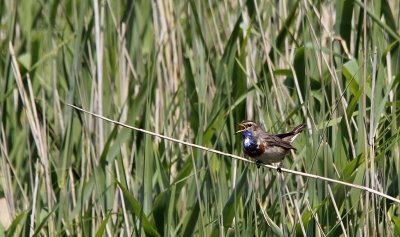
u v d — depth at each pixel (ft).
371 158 33.01
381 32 39.14
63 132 43.91
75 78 42.11
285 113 40.04
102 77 42.45
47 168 40.60
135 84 44.73
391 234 33.94
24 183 43.65
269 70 39.93
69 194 40.14
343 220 35.45
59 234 38.40
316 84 39.81
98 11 42.91
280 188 36.22
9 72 45.21
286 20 41.14
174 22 45.44
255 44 43.24
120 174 38.27
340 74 37.96
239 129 40.91
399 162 34.68
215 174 39.73
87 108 43.47
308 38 41.47
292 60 42.50
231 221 35.76
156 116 42.14
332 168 35.12
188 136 42.24
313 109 37.63
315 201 35.88
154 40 44.93
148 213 37.70
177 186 38.09
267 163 37.78
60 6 51.13
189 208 38.27
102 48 42.68
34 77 46.14
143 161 39.22
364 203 35.55
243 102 41.37
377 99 36.50
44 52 49.14
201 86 41.16
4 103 45.39
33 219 38.40
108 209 39.63
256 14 41.29
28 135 42.09
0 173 43.11
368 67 38.52
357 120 37.50
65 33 49.34
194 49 42.86
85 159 41.98
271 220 34.96
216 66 43.80
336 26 40.14
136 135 41.22
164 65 44.06
